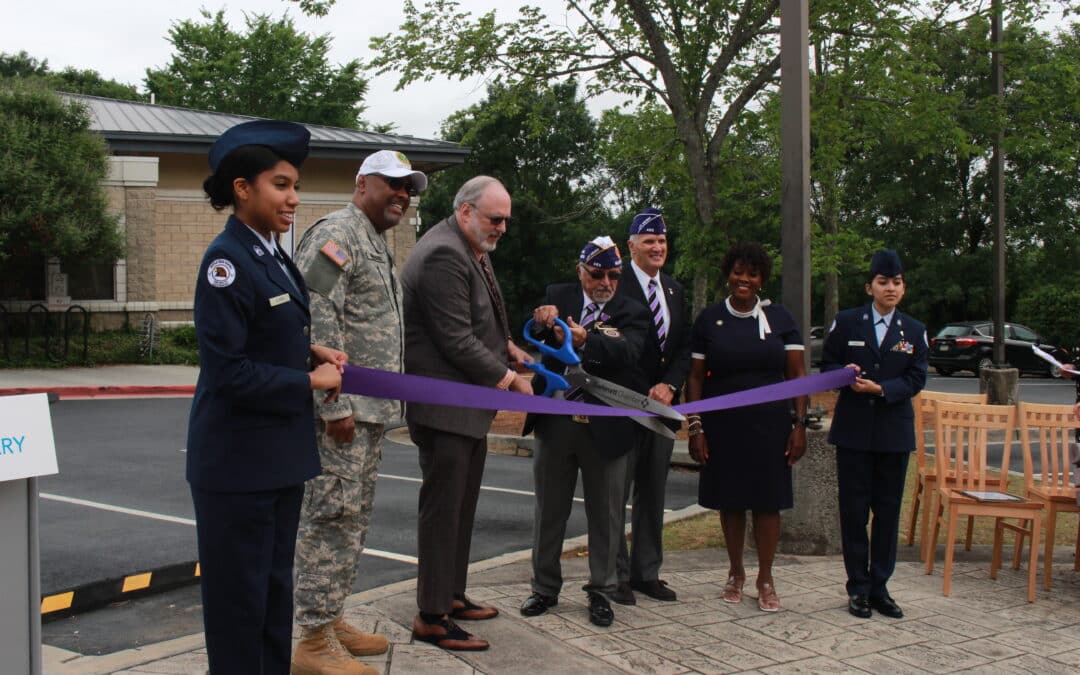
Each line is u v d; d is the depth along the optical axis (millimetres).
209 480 2723
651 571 4977
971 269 30656
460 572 4398
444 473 4020
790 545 5930
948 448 5637
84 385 14414
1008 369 13602
